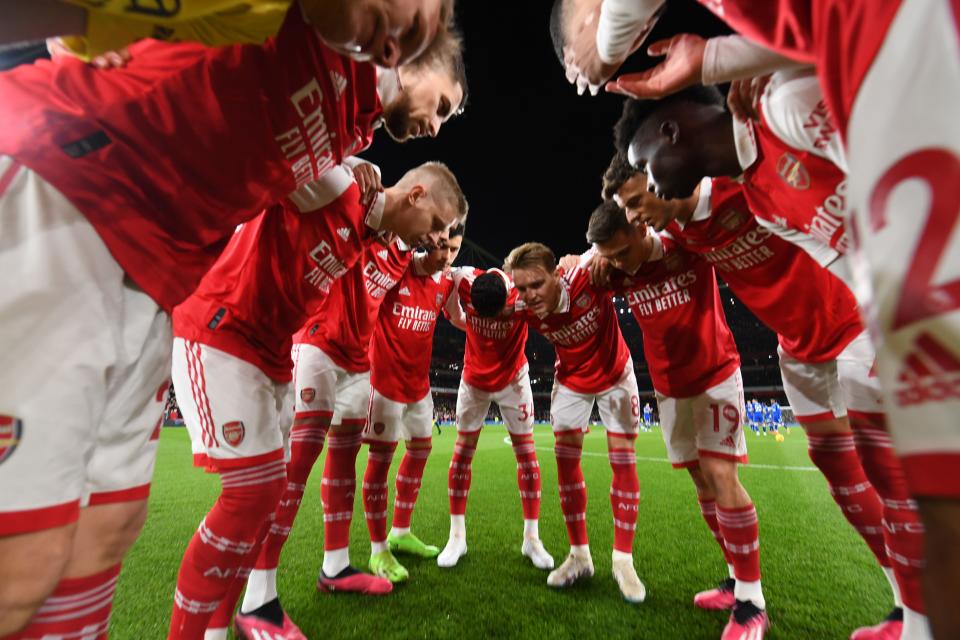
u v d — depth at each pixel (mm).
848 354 1950
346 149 1312
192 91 916
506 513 4539
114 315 874
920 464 410
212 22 711
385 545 2955
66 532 758
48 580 734
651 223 2041
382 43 843
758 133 1291
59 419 739
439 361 39625
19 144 779
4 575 697
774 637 1990
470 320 3717
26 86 854
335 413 2748
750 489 5363
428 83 1600
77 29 704
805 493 5145
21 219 746
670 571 2844
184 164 940
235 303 1738
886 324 442
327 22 799
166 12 664
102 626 1010
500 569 2990
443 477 6828
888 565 2037
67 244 780
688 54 1027
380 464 3062
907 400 424
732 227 2057
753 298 2234
